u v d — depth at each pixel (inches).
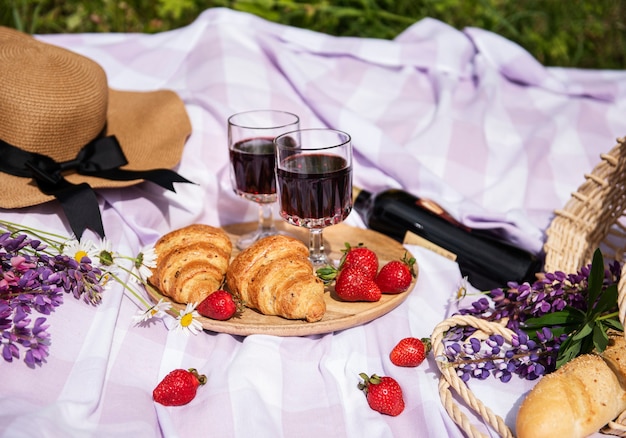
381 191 45.1
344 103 50.9
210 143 45.3
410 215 43.4
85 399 30.9
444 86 51.2
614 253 43.5
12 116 38.5
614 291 32.4
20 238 32.6
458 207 43.8
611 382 30.9
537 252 43.8
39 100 38.5
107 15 69.2
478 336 34.8
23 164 39.0
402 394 32.8
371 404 32.4
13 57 39.6
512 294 35.8
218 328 34.9
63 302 33.6
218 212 45.0
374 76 52.6
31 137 38.9
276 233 42.9
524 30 75.7
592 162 49.2
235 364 33.2
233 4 68.4
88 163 40.1
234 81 48.3
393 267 36.5
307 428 31.9
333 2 70.5
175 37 52.6
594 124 51.1
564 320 34.1
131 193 41.4
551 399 30.0
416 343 33.7
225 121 45.5
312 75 51.4
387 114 50.8
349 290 35.5
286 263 35.1
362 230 44.0
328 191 36.1
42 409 29.6
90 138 41.0
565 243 40.6
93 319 34.1
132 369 33.7
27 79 38.6
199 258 35.9
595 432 31.1
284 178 36.4
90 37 53.5
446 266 40.1
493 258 41.6
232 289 36.0
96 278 34.5
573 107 51.7
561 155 49.2
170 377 32.1
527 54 53.7
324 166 36.0
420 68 53.5
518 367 33.3
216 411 31.5
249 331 34.6
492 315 35.8
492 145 48.8
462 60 53.8
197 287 35.0
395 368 33.8
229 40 50.9
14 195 37.7
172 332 35.3
